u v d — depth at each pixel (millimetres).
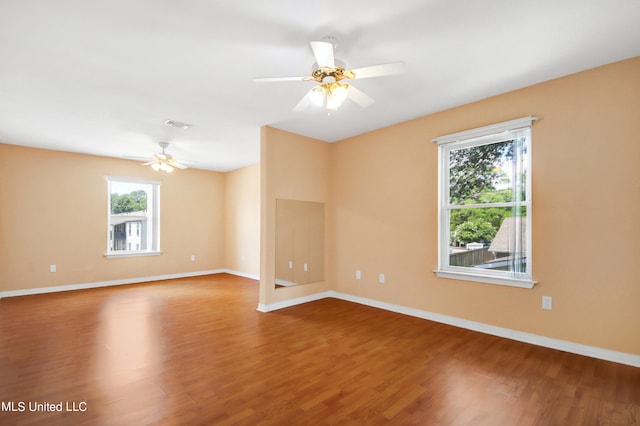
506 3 1878
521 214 3086
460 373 2432
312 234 4738
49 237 5270
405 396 2119
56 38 2193
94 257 5711
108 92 3094
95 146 5125
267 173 4172
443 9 1932
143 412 1925
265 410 1958
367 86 3012
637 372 2400
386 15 1986
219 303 4574
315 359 2686
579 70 2730
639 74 2490
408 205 3990
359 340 3115
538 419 1874
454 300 3549
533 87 3002
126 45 2293
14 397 2082
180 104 3406
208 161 6379
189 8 1901
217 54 2430
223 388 2213
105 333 3305
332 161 5016
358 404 2025
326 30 2141
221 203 7484
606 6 1899
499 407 1995
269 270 4180
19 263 5012
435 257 3711
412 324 3596
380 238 4301
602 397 2090
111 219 6000
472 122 3410
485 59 2537
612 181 2594
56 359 2666
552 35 2207
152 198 6539
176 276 6738
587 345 2691
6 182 4918
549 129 2906
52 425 1792
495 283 3219
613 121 2594
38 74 2715
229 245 7406
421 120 3867
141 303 4562
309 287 4680
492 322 3244
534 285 2963
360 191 4574
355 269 4625
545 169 2928
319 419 1871
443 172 3723
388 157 4219
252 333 3316
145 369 2494
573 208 2771
